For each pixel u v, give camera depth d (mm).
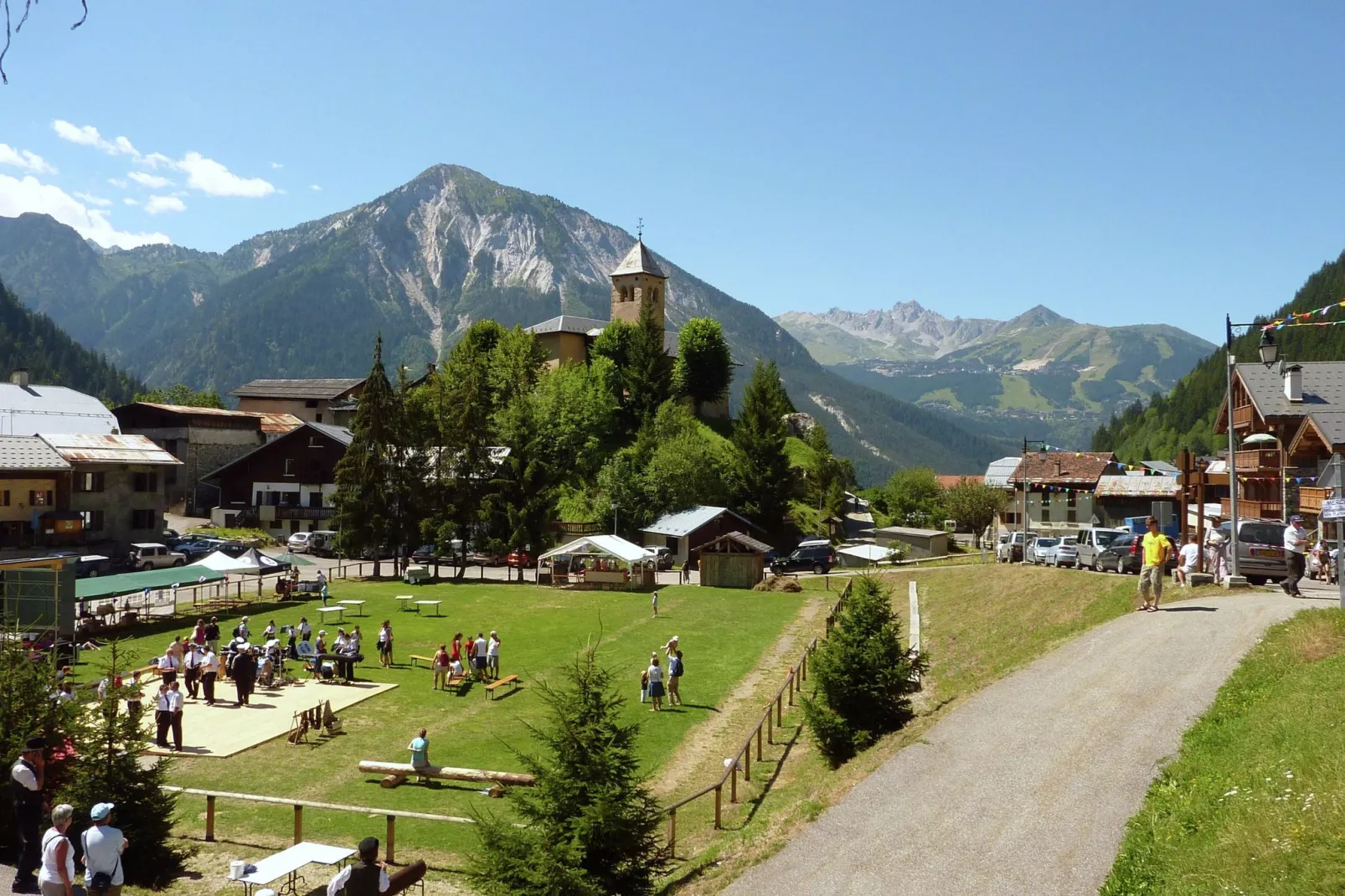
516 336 118625
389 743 30234
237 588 60781
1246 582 29641
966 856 14758
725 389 133625
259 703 34656
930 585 55125
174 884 18750
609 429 113562
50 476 67250
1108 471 77750
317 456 89812
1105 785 16531
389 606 55469
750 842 17344
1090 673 22266
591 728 16500
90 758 17891
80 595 42719
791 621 51844
